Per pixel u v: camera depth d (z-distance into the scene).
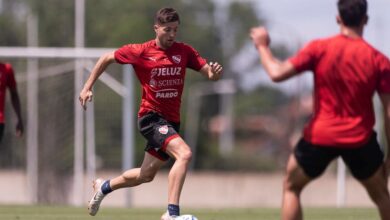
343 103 22.12
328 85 22.12
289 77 21.95
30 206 48.25
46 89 63.62
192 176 92.69
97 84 67.69
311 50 22.06
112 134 68.50
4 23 155.50
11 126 66.50
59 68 63.25
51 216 37.72
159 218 37.12
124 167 59.62
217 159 167.25
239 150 188.75
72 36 119.06
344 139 22.14
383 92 22.23
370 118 22.42
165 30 27.05
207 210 46.81
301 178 22.77
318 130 22.28
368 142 22.45
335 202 87.62
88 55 60.06
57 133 63.38
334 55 22.02
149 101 27.66
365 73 22.03
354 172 22.94
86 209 43.91
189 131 173.88
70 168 63.09
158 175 102.00
